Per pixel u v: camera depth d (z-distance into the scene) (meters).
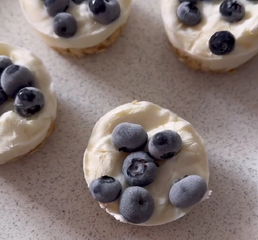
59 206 0.22
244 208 0.22
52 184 0.23
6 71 0.22
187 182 0.20
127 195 0.20
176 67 0.25
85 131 0.24
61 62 0.26
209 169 0.23
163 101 0.25
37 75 0.23
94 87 0.25
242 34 0.23
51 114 0.23
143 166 0.20
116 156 0.21
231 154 0.23
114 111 0.22
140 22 0.26
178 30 0.24
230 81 0.25
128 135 0.21
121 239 0.22
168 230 0.22
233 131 0.24
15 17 0.27
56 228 0.22
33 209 0.22
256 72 0.25
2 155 0.22
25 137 0.22
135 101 0.23
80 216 0.22
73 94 0.25
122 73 0.25
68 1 0.24
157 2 0.27
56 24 0.23
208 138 0.24
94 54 0.26
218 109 0.24
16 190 0.23
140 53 0.26
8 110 0.22
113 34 0.25
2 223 0.22
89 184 0.21
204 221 0.22
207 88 0.25
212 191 0.22
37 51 0.26
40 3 0.24
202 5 0.24
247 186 0.23
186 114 0.24
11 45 0.24
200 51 0.23
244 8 0.23
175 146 0.20
